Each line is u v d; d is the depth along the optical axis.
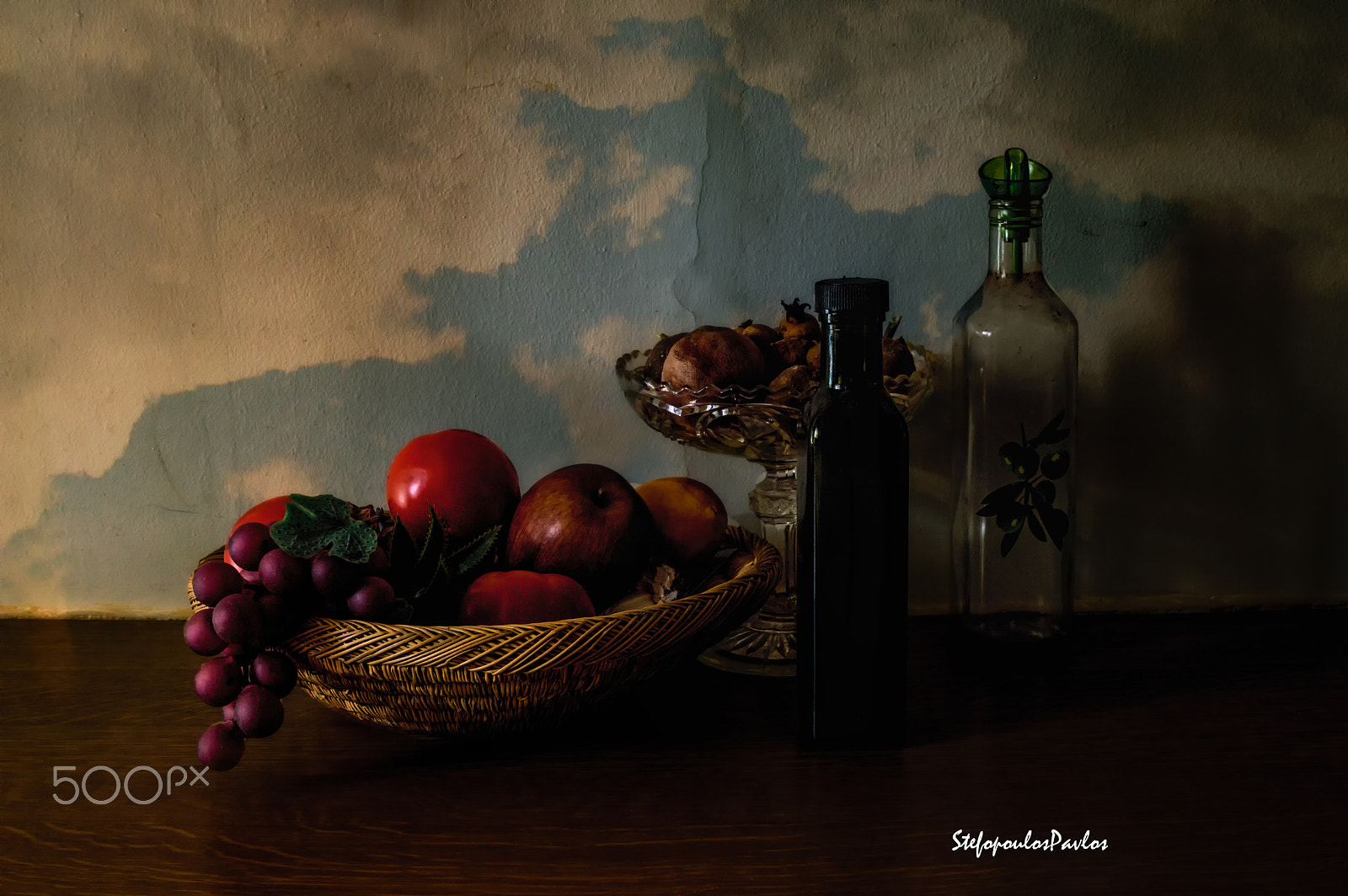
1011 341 0.90
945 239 1.02
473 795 0.72
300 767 0.76
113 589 1.07
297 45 0.98
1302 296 1.03
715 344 0.84
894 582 0.75
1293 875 0.62
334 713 0.85
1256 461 1.06
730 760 0.77
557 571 0.82
